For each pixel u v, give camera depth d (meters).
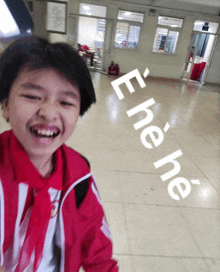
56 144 0.38
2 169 0.41
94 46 15.08
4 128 1.90
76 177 0.52
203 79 9.99
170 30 8.97
